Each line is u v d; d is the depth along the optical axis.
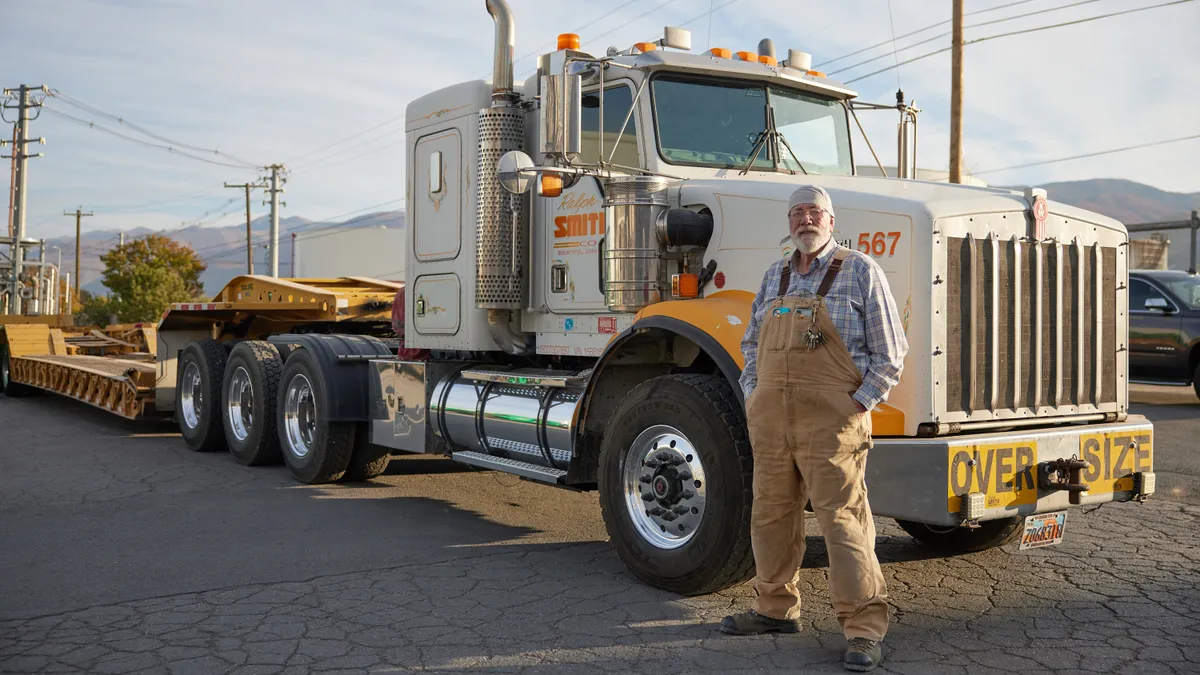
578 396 5.75
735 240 5.05
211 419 9.70
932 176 18.53
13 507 7.11
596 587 5.04
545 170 5.31
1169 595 4.86
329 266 63.84
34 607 4.72
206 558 5.65
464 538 6.18
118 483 8.14
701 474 4.80
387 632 4.33
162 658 4.02
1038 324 4.74
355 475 8.27
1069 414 4.89
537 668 3.88
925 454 4.20
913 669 3.84
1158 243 42.88
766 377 4.06
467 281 6.63
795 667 3.87
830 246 4.05
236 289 10.84
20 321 18.00
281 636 4.29
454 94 6.78
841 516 3.93
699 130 5.79
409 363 7.21
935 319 4.36
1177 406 13.84
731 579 4.66
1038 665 3.87
